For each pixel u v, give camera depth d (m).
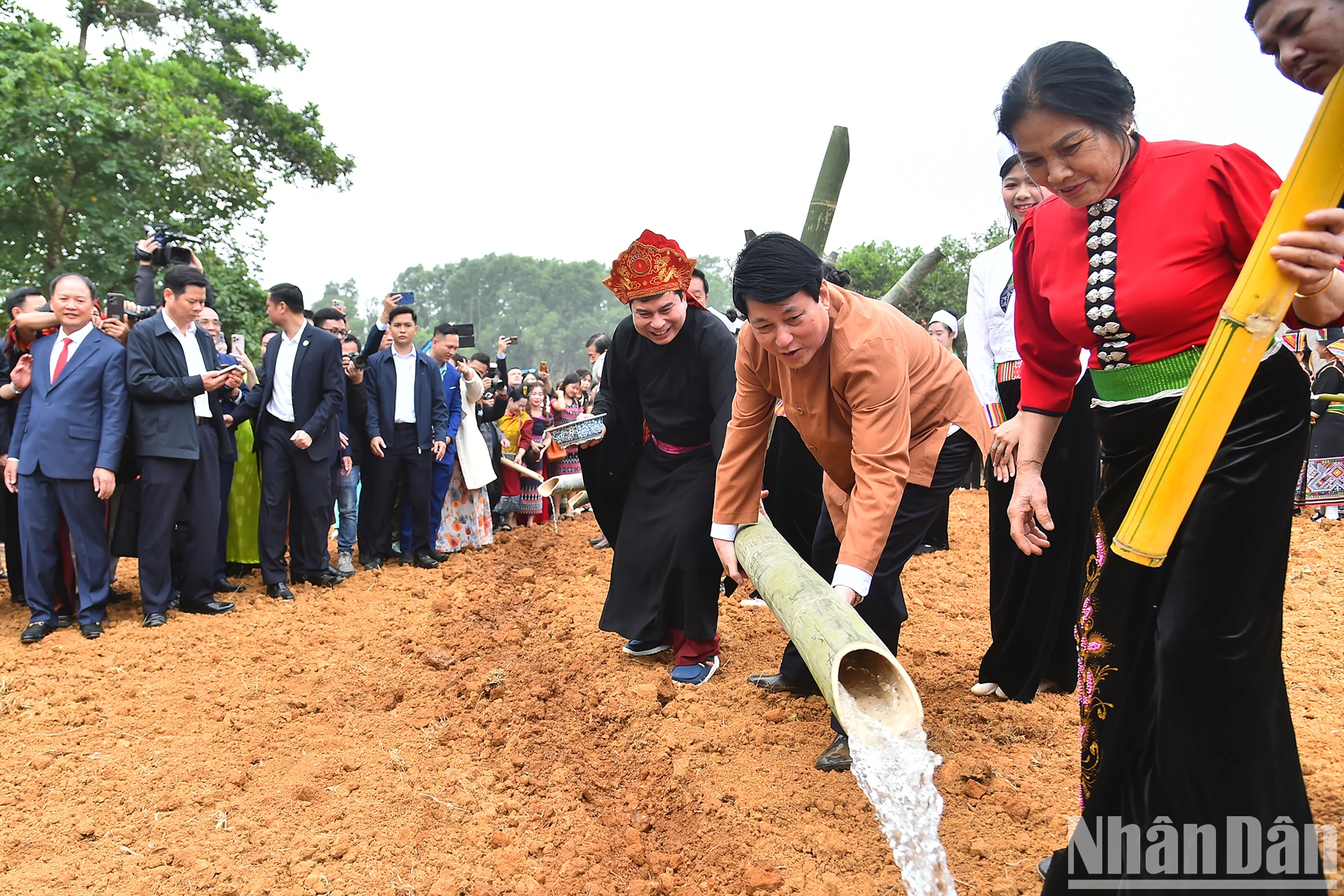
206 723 4.44
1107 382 2.33
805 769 3.62
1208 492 2.02
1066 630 4.04
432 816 3.54
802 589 2.89
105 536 5.94
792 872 2.96
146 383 5.84
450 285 123.19
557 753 4.12
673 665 4.94
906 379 3.15
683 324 4.59
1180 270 2.13
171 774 3.90
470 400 8.58
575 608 6.17
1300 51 1.84
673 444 4.89
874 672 2.61
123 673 5.10
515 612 6.44
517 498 9.91
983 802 3.26
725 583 4.82
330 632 5.92
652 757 3.93
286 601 6.70
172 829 3.46
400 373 7.83
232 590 6.95
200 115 19.50
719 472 3.76
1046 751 3.61
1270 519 1.99
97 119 16.72
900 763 2.36
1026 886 2.75
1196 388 1.83
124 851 3.31
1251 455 2.00
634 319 4.49
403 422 7.81
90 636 5.75
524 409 10.28
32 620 5.84
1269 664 2.00
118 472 6.30
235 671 5.16
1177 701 1.98
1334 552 6.25
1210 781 1.96
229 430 6.91
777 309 2.88
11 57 16.84
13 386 6.21
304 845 3.32
